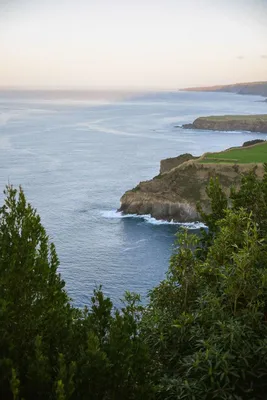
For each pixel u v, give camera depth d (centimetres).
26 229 769
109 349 699
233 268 922
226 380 783
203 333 875
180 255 1035
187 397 796
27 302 743
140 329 941
